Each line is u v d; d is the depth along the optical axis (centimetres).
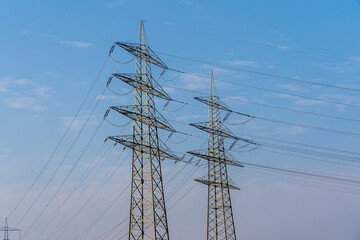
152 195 7638
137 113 7900
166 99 8625
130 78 8106
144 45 8544
